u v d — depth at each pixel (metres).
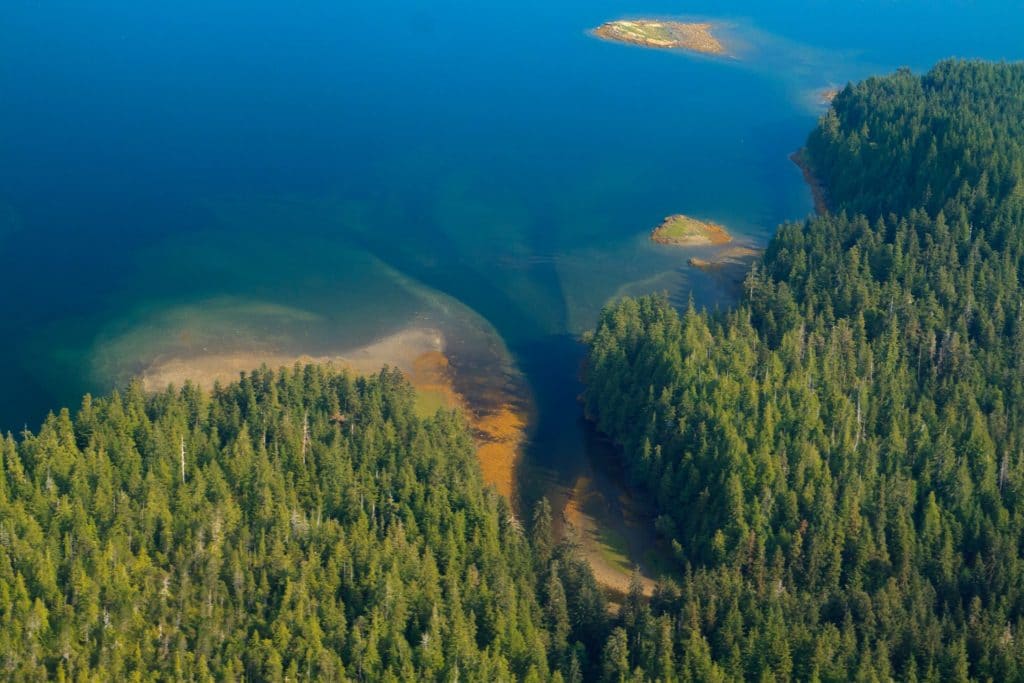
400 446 173.12
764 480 167.00
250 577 146.38
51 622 137.50
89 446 166.75
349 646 140.00
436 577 150.25
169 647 138.12
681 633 146.75
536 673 139.25
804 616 150.00
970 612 151.62
